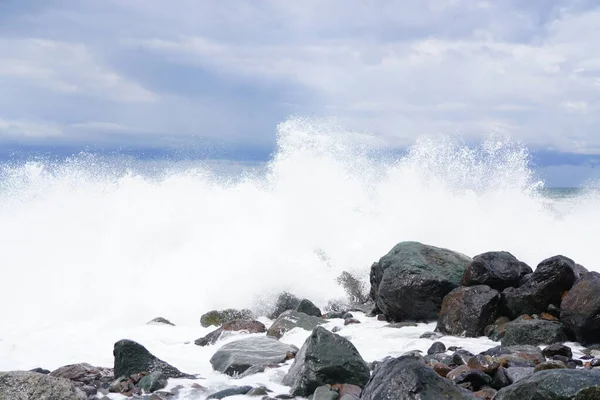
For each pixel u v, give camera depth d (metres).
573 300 7.61
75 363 7.41
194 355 7.94
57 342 8.62
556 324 7.70
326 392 5.64
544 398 4.60
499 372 5.87
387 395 4.84
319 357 5.93
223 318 10.05
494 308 8.41
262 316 10.62
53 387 5.32
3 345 8.41
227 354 7.18
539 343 7.53
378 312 10.11
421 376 4.86
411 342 7.98
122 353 6.56
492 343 7.85
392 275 9.33
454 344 7.86
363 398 5.13
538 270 8.39
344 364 5.91
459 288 8.77
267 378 6.44
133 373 6.51
